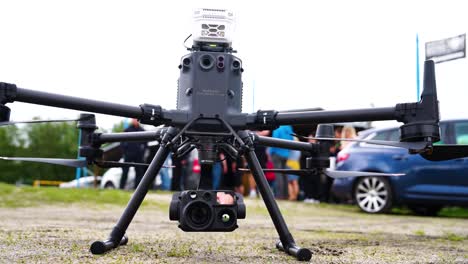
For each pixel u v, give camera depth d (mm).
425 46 7461
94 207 7891
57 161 2838
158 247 3172
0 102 2178
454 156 2424
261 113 2412
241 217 2299
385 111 2301
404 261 2924
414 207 9469
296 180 11266
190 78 2371
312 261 2770
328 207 9773
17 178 57094
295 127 3205
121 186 11781
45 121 2410
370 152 8883
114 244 2643
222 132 2387
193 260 2678
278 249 3139
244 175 11984
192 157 11586
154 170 2504
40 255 2691
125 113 2334
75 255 2693
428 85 2236
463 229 5613
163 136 2516
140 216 6418
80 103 2305
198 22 2426
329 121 2393
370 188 8867
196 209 2252
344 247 3551
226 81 2369
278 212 2637
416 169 8383
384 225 6098
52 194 8938
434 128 2215
